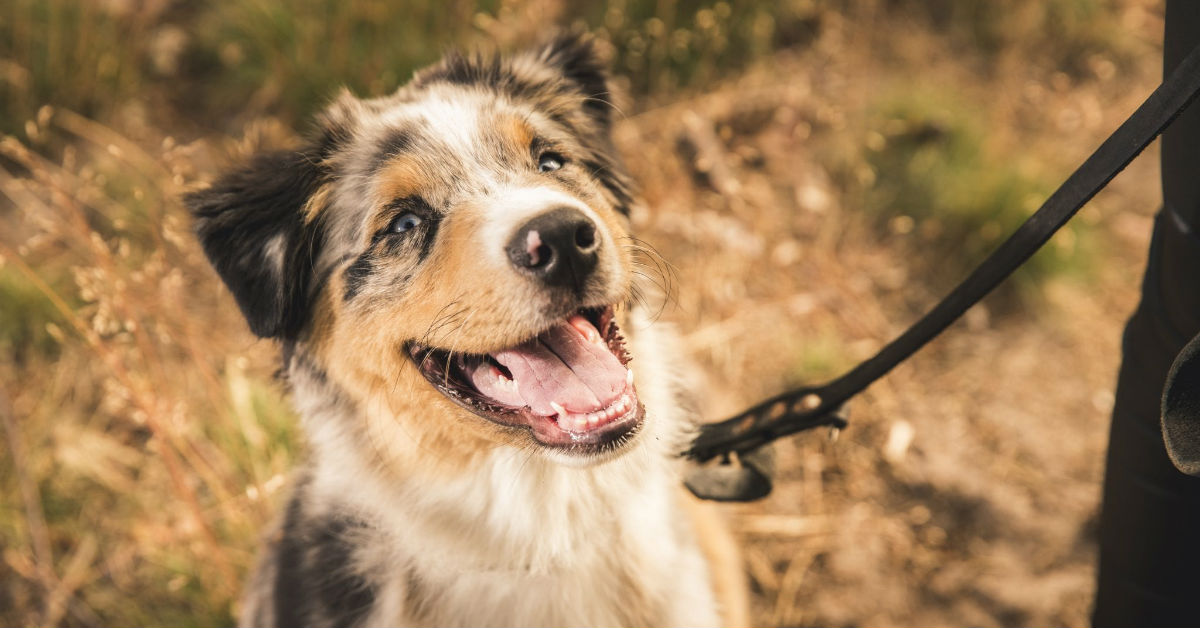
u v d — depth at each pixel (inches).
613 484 25.2
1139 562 23.1
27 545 33.3
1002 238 40.3
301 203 25.5
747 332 39.0
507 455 24.7
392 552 25.3
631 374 23.6
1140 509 22.7
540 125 26.4
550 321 22.8
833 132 44.4
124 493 34.4
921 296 40.3
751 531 34.4
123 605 32.3
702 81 45.8
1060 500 34.9
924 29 50.2
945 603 32.9
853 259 41.0
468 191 24.7
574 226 22.5
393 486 25.3
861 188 42.7
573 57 28.5
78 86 43.2
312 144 26.0
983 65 49.3
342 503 25.7
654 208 40.7
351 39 44.3
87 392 36.5
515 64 28.0
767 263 40.6
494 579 25.3
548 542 25.1
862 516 34.7
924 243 41.3
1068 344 38.9
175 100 44.6
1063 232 40.0
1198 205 20.2
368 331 24.8
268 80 43.9
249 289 25.1
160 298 33.8
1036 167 41.8
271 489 31.0
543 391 23.6
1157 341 21.7
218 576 31.9
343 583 25.3
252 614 27.4
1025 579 33.1
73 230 36.1
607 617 25.4
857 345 38.9
